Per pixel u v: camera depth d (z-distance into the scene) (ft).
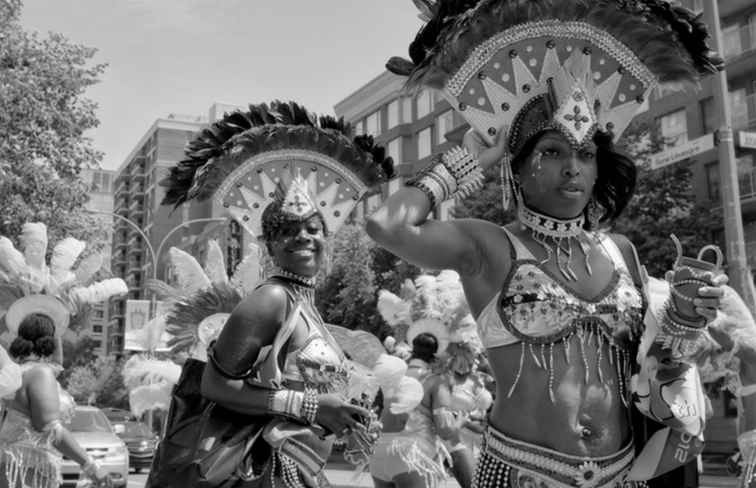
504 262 8.95
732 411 51.49
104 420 39.91
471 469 20.07
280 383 10.19
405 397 15.74
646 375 8.52
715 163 69.87
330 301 85.66
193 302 13.12
